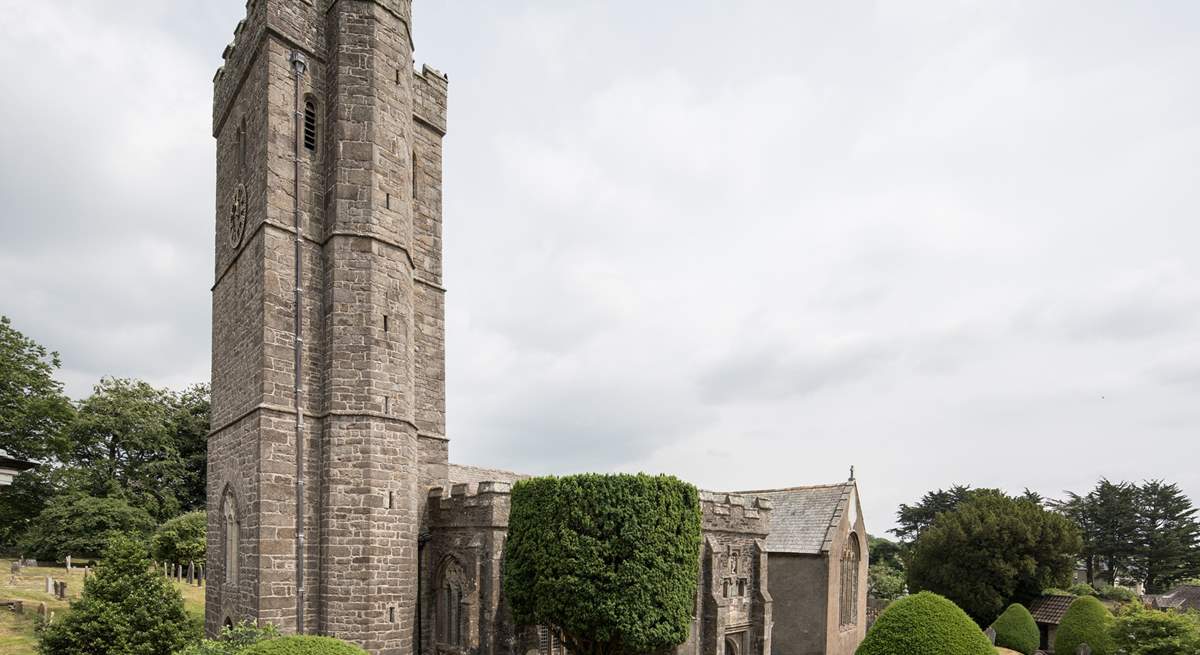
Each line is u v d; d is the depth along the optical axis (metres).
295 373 26.42
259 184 27.20
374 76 28.45
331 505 25.91
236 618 26.11
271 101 26.92
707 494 38.56
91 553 61.94
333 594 25.48
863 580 50.72
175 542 55.88
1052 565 61.38
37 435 56.94
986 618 60.12
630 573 26.91
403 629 26.80
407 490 27.84
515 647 28.67
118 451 72.50
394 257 28.48
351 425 26.48
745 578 41.53
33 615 39.06
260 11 27.88
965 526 62.22
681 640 28.67
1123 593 69.88
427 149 34.53
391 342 27.86
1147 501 93.94
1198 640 35.84
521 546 27.88
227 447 29.12
